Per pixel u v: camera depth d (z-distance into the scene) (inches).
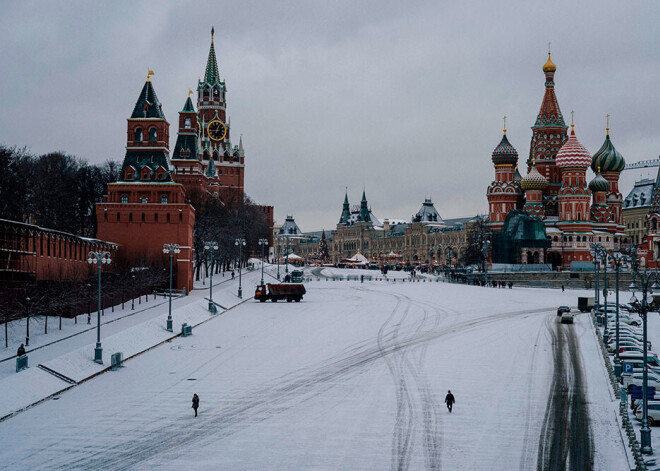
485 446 2399.1
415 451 2345.0
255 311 5866.1
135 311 5034.5
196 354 3885.3
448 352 4001.0
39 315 4485.7
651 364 3671.3
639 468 2043.6
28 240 4677.7
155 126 6756.9
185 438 2454.5
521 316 5654.5
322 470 2175.2
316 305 6353.3
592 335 4645.7
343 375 3393.2
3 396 2778.1
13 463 2213.3
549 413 2783.0
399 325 5054.1
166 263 6461.6
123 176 6697.8
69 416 2689.5
